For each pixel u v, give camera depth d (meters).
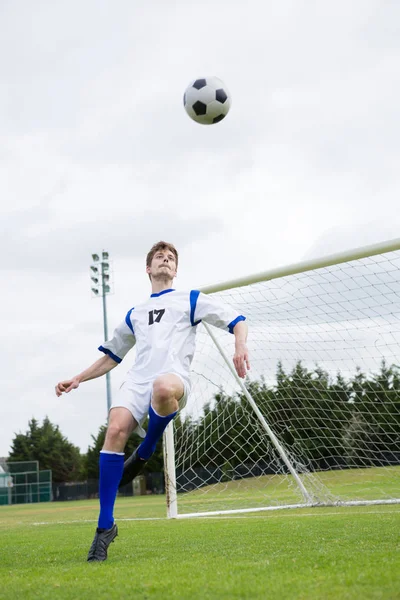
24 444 55.56
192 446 8.63
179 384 3.38
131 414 3.40
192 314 3.68
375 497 8.66
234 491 9.38
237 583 2.07
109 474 3.30
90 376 3.91
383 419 8.00
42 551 3.94
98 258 32.56
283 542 3.57
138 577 2.38
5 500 35.25
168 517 7.54
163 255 3.88
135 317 3.78
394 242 6.76
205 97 6.23
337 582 2.00
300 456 8.48
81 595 2.04
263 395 8.52
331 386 8.17
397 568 2.23
